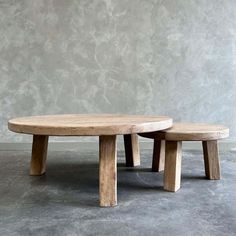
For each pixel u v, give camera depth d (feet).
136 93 11.90
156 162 8.73
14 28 11.62
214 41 11.86
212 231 5.04
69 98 11.86
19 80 11.77
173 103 11.98
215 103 12.03
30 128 6.16
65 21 11.64
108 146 6.14
